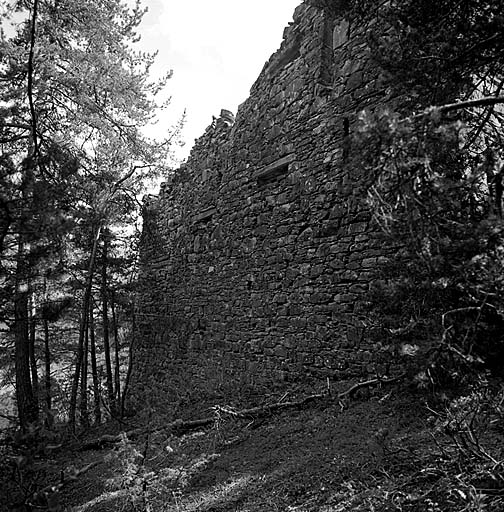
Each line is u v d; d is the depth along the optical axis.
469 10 4.34
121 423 10.87
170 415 9.12
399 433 4.69
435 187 2.82
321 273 8.17
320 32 8.83
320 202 8.38
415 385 5.00
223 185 11.73
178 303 13.47
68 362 18.53
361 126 2.66
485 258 2.71
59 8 8.53
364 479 3.96
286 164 9.38
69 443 9.09
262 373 9.33
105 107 10.03
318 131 8.64
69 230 4.66
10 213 4.22
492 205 2.90
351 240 7.62
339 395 6.72
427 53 4.26
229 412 7.50
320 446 5.14
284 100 9.70
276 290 9.28
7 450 4.09
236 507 4.30
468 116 4.51
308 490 4.16
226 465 5.55
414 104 4.49
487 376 3.85
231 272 10.95
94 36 9.18
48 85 8.89
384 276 4.42
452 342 3.29
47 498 3.81
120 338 20.39
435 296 3.60
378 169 2.80
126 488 5.07
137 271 15.34
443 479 3.25
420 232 2.89
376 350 6.61
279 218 9.45
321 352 7.95
